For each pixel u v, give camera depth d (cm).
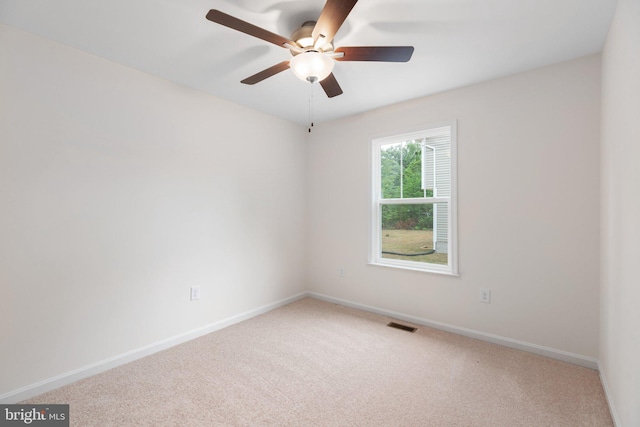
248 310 323
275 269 355
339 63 228
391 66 233
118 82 226
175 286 261
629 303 142
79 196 208
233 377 209
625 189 150
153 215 247
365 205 342
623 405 150
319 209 385
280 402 182
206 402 182
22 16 172
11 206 181
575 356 224
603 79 204
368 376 211
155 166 248
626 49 146
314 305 364
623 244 154
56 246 198
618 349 161
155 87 248
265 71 194
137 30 187
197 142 277
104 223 220
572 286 225
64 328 201
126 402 182
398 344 260
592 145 216
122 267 229
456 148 276
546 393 190
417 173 314
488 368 220
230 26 150
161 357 238
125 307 231
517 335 249
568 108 225
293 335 279
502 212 254
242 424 164
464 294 275
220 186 296
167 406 178
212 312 290
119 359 226
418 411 175
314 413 173
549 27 184
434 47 206
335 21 146
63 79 201
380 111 327
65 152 202
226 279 302
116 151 226
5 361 179
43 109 193
